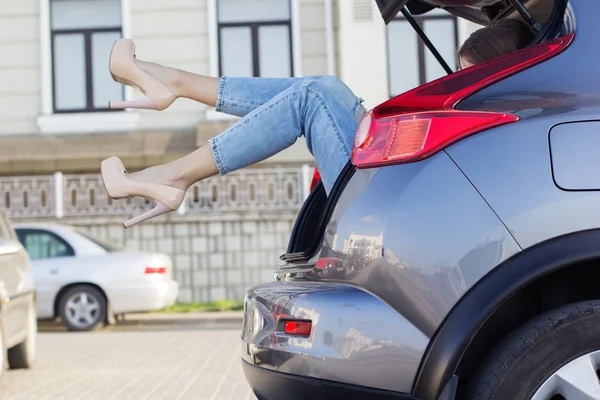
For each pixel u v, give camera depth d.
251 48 18.88
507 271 2.67
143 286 13.37
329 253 2.95
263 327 3.06
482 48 3.47
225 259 17.53
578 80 2.85
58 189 17.70
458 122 2.80
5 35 18.94
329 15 18.66
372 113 2.96
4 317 6.96
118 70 3.79
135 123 18.64
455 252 2.71
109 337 11.38
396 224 2.78
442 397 2.68
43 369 8.05
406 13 4.10
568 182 2.72
